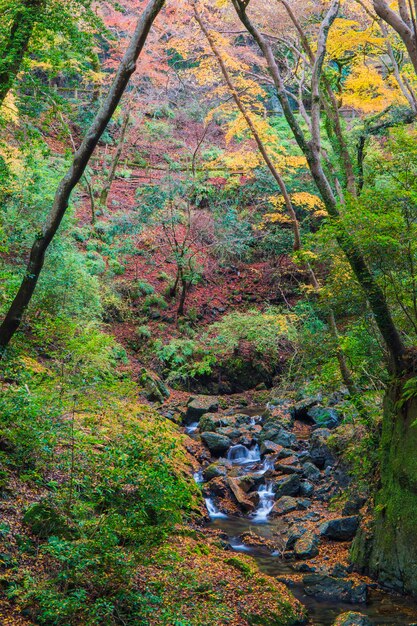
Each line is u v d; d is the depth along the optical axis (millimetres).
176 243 19094
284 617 6844
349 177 11797
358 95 12766
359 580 7961
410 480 7609
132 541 6328
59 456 7207
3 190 10703
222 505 10820
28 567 6199
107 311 18359
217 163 21672
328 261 10469
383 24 11266
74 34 7969
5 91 7895
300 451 13055
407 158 7750
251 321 17891
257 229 20969
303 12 13430
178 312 19250
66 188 7070
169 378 17062
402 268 7773
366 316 8766
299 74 14344
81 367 7969
